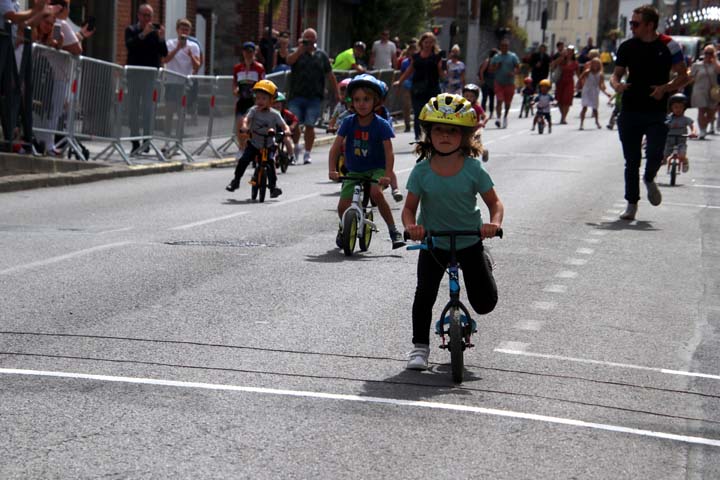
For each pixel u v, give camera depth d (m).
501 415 19.00
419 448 17.23
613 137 93.44
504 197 50.81
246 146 48.78
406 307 27.30
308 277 30.81
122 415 18.41
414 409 19.16
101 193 50.84
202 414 18.56
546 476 16.27
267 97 47.91
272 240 37.34
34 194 49.81
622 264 34.41
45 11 53.56
